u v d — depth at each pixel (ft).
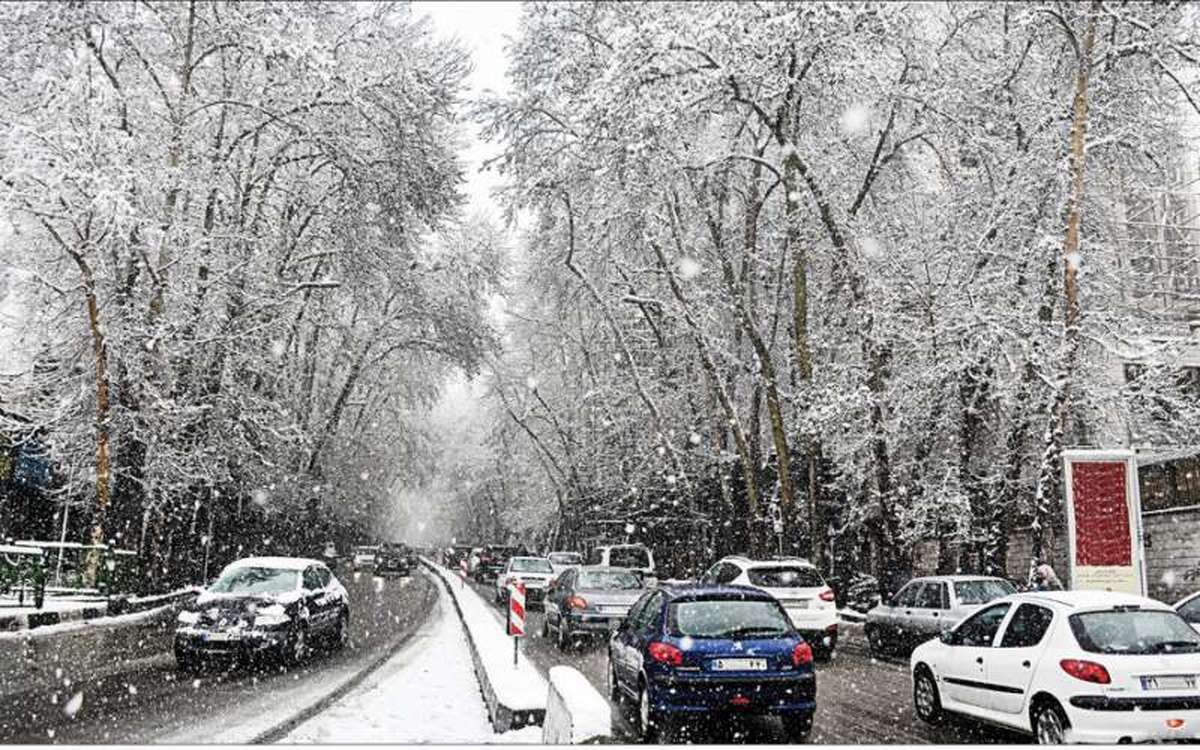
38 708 33.27
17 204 73.05
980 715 30.55
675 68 84.94
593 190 103.24
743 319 94.02
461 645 58.80
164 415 83.20
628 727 33.91
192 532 107.55
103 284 81.61
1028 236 78.33
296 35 91.56
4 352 88.22
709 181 104.01
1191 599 41.29
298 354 143.43
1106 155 77.97
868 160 94.12
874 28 82.48
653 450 130.82
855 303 81.20
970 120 82.74
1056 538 82.99
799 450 110.11
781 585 53.52
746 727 33.73
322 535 195.00
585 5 100.89
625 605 58.34
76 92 76.38
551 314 161.58
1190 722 25.45
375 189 101.14
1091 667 26.27
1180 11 71.92
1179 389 77.05
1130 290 91.86
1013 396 74.49
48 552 75.77
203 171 92.79
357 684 41.50
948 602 49.19
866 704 37.81
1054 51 79.36
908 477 85.76
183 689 38.99
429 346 143.13
